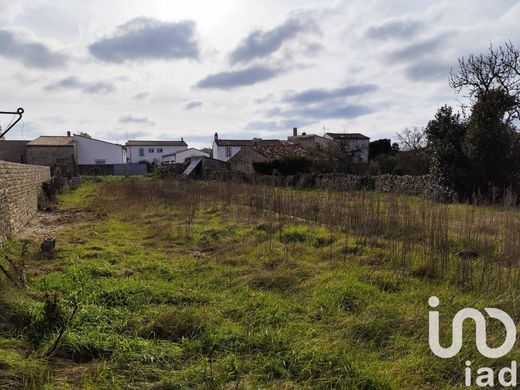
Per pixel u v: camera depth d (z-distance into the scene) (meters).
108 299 4.55
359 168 27.00
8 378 2.81
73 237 8.55
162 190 16.12
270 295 4.77
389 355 3.43
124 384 2.88
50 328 3.64
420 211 8.56
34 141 40.44
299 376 3.07
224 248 7.16
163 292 4.80
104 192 18.77
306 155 31.48
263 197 12.28
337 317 4.11
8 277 4.52
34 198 13.02
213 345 3.48
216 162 33.66
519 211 9.17
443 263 5.60
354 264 5.96
